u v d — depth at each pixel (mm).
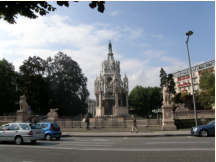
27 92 52688
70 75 57344
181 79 109938
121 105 41938
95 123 29969
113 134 22766
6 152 11961
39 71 56062
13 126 16094
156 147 12750
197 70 100000
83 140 18469
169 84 75062
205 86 58875
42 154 11195
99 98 41938
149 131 25594
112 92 42719
